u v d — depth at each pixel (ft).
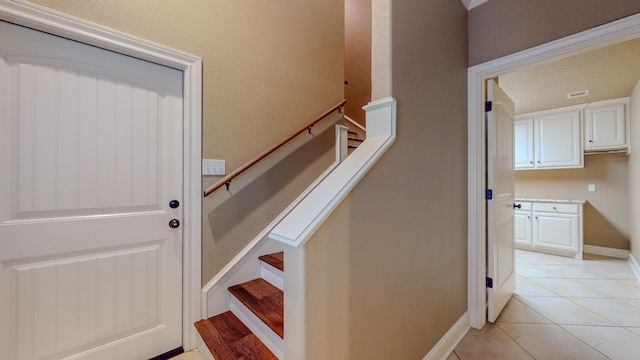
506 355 5.15
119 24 4.29
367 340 3.50
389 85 3.98
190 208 5.04
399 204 4.09
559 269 10.25
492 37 5.81
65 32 3.87
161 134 4.86
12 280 3.70
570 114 12.03
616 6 4.31
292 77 6.68
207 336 4.64
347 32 12.12
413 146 4.41
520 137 13.48
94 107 4.24
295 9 6.77
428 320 4.78
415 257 4.44
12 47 3.65
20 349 3.74
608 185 11.93
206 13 5.26
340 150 7.77
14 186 3.70
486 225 6.31
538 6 5.15
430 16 4.88
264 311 4.53
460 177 5.87
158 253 4.84
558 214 11.96
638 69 8.27
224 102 5.49
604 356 5.11
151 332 4.76
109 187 4.38
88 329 4.21
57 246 3.97
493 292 6.27
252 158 5.90
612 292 8.12
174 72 4.99
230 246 5.58
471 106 6.11
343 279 3.16
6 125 3.65
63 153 4.01
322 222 2.88
